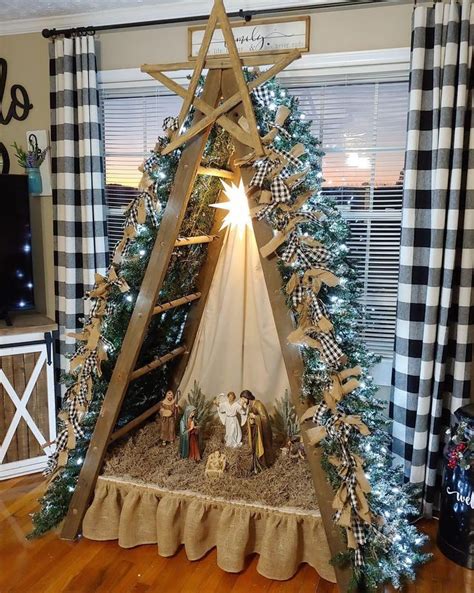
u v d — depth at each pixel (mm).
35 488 2887
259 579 2176
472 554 2291
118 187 3377
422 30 2418
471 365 2625
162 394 2889
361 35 2686
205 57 2025
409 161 2512
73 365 2365
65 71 3035
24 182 3074
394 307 2936
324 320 1905
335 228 2291
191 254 2555
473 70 2416
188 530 2256
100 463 2359
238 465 2357
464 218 2479
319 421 1993
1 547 2359
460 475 2311
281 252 2037
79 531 2436
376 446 2225
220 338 2730
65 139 3102
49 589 2094
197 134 2084
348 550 2033
